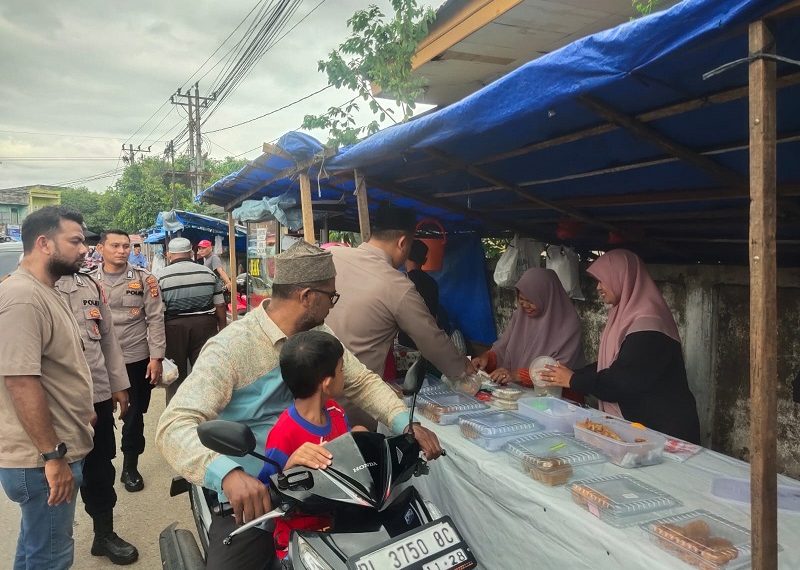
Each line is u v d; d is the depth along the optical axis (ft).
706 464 7.70
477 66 23.41
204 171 88.17
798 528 5.94
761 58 4.45
